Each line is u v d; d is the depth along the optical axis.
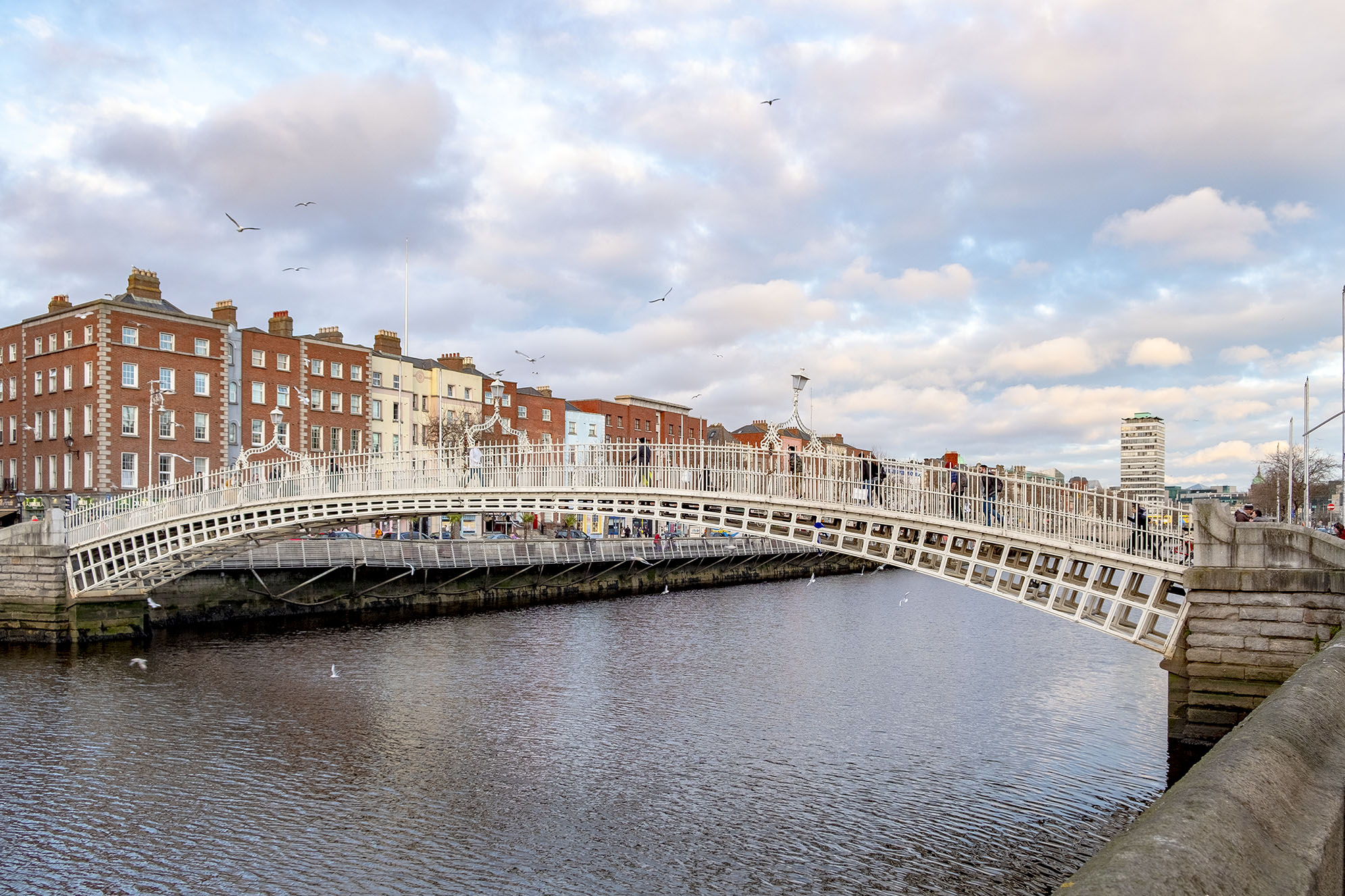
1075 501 24.22
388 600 53.56
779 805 20.28
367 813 19.84
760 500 27.88
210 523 39.25
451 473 35.47
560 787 21.47
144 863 17.22
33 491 61.69
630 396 105.94
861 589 75.25
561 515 88.69
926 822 19.22
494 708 29.17
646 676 34.56
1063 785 21.50
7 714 27.47
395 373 79.19
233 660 36.44
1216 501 21.94
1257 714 7.54
